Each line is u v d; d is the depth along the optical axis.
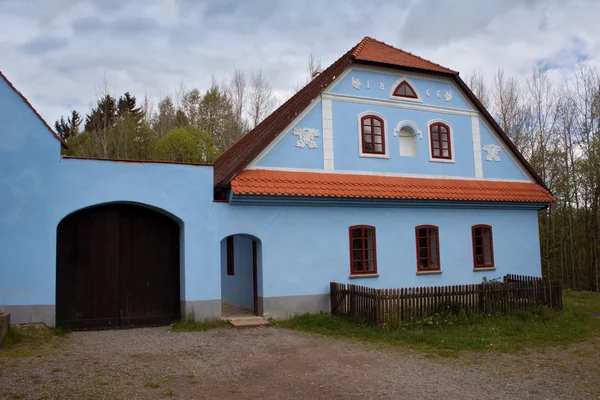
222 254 21.84
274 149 16.22
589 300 21.66
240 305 19.05
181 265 14.97
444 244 18.72
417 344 12.33
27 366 9.45
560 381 9.53
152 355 10.79
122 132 43.12
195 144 35.66
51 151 13.41
